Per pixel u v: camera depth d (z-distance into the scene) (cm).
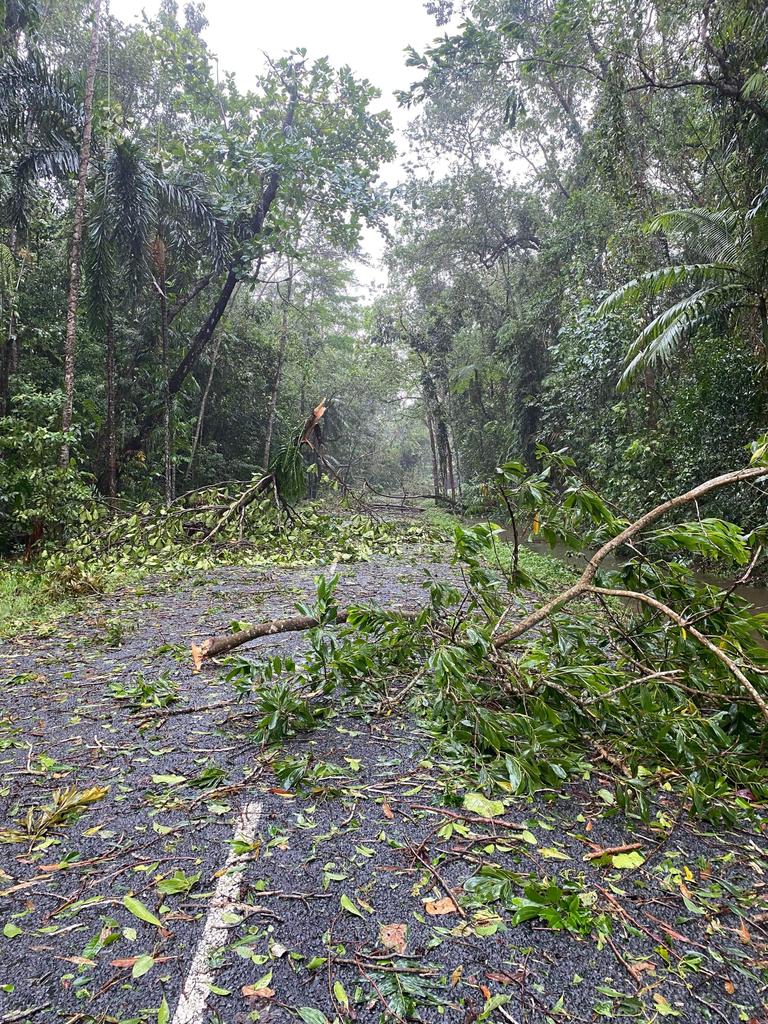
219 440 2112
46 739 311
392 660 375
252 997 155
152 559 782
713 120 1018
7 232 1132
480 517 1856
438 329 2544
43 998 155
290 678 370
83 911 187
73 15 1527
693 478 1036
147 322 1473
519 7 1512
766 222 850
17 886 199
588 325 1288
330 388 3025
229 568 860
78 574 680
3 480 859
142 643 486
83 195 987
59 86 1073
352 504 1197
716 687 320
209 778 266
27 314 1260
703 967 171
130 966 166
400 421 4500
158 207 1178
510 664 328
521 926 183
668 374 1262
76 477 923
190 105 1443
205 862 211
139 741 307
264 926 181
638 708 295
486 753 291
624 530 348
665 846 230
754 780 276
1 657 454
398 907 190
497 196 2114
